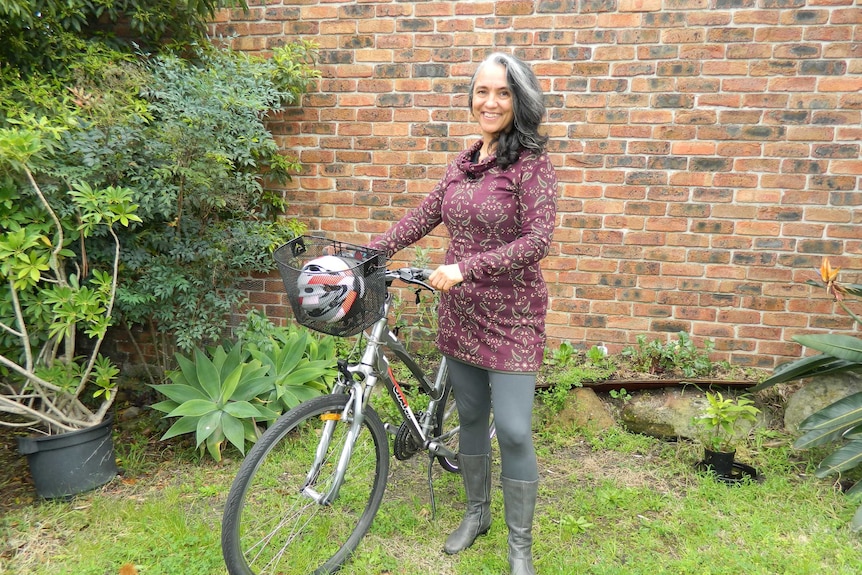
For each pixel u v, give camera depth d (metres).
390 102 3.80
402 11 3.68
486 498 2.38
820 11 3.21
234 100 3.24
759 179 3.41
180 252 3.26
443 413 2.60
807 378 3.33
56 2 3.24
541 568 2.23
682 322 3.64
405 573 2.21
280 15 3.84
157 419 3.44
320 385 3.35
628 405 3.40
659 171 3.52
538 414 3.45
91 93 2.87
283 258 1.94
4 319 2.78
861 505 2.41
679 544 2.37
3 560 2.25
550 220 1.88
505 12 3.55
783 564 2.22
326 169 3.97
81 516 2.54
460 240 2.05
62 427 2.72
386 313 2.12
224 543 1.87
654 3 3.37
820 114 3.29
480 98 1.92
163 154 3.03
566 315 3.79
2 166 2.45
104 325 2.73
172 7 3.63
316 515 2.43
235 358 3.21
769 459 2.98
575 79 3.53
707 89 3.39
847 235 3.36
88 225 2.59
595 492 2.74
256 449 1.90
